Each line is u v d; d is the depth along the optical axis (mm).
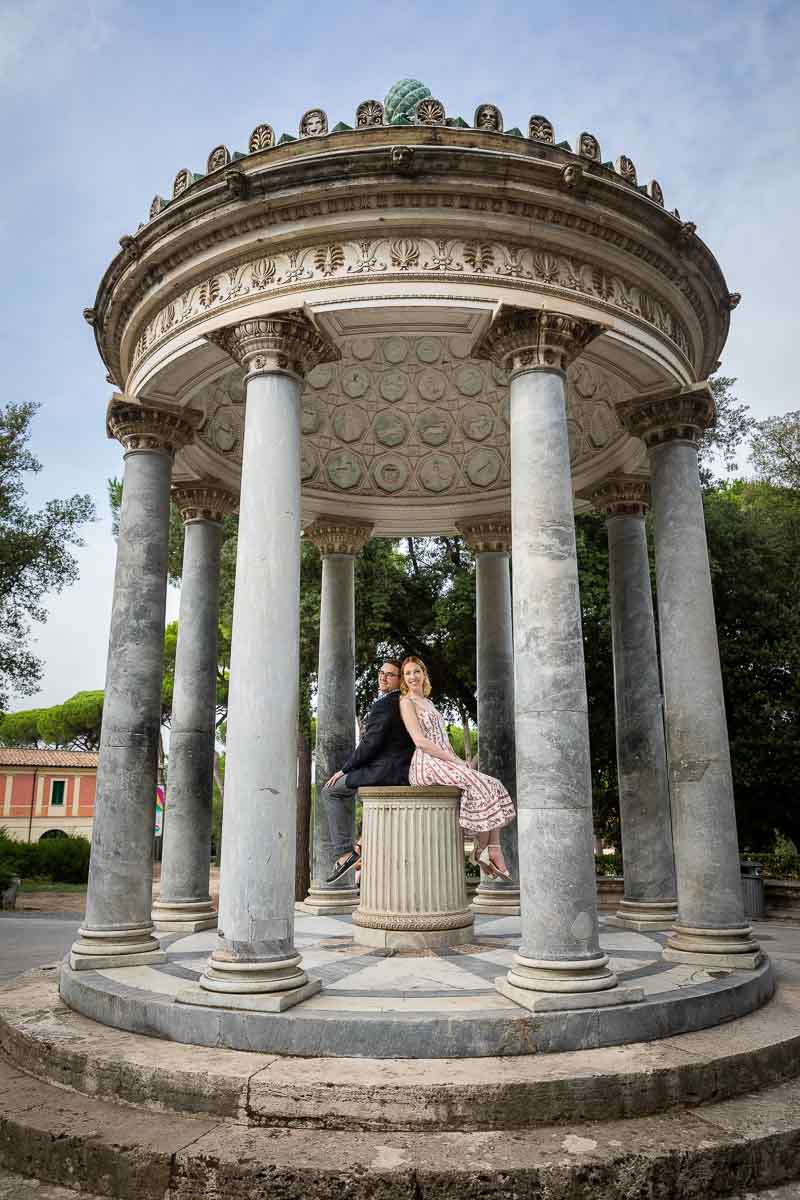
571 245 8602
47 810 56406
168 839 11852
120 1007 7113
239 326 8289
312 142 8383
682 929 8906
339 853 13750
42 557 29625
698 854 8977
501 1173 4844
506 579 14812
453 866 9711
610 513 12891
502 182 8102
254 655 7461
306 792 21062
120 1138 5320
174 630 46031
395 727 10242
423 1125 5430
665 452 10188
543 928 6961
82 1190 5262
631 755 11922
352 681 14672
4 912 23750
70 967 8602
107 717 9320
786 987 9031
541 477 7852
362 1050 6184
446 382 13914
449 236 8352
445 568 26609
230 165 8555
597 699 22938
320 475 14500
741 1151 5270
